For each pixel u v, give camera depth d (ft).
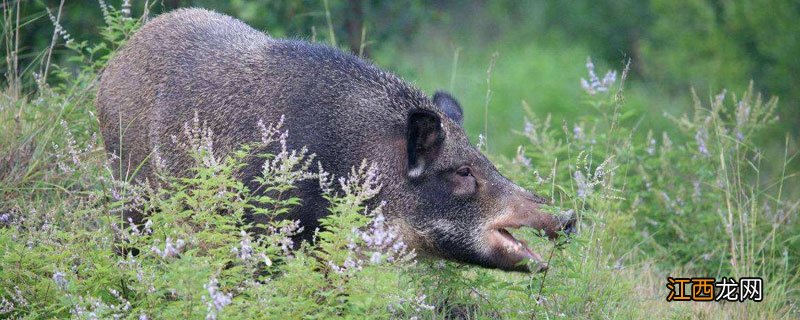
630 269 43.19
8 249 31.55
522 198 35.09
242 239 30.01
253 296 29.17
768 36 84.48
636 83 98.12
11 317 30.42
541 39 113.09
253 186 34.76
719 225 47.83
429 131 34.71
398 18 74.95
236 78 36.70
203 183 31.99
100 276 30.55
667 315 40.16
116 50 45.27
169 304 29.50
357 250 30.45
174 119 37.32
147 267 30.19
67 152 41.11
